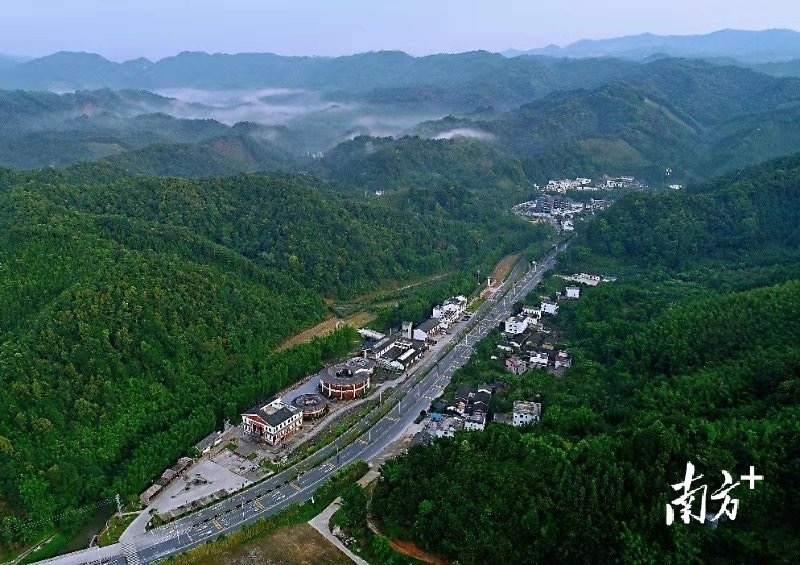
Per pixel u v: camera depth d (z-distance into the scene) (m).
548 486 168.00
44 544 197.38
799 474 155.75
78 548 196.00
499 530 164.25
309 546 183.25
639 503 159.50
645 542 152.75
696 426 177.25
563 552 156.75
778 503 154.38
